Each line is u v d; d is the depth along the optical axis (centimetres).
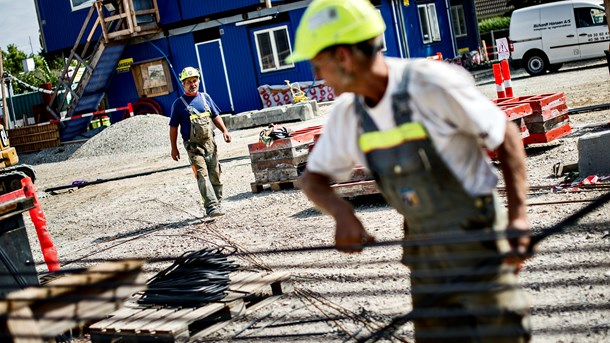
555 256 609
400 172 299
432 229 306
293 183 1184
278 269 718
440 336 316
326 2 291
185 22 2973
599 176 865
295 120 2444
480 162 300
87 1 3166
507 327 302
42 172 2319
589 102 1611
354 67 288
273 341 547
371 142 301
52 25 3272
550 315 500
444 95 280
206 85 3009
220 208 1084
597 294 519
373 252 722
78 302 377
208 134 1079
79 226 1271
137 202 1395
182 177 1608
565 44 2598
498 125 283
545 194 828
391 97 288
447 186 296
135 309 606
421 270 321
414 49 3109
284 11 2833
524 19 2664
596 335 458
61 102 2980
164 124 2567
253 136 2212
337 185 959
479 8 5228
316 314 584
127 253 964
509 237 276
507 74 1343
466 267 305
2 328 350
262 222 985
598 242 621
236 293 607
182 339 551
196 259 622
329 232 852
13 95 3506
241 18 2883
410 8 3111
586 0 2609
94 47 3039
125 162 2155
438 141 289
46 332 364
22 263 637
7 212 618
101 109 3136
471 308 306
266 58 2911
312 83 2825
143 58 3044
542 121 1095
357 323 550
